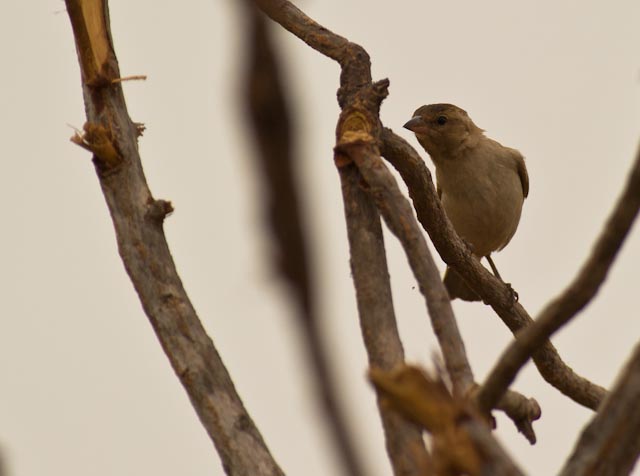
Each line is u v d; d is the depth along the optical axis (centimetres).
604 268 517
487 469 462
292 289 202
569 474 505
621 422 502
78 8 816
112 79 807
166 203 767
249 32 200
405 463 596
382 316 679
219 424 703
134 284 755
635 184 492
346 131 780
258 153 200
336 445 209
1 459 401
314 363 205
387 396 475
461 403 475
